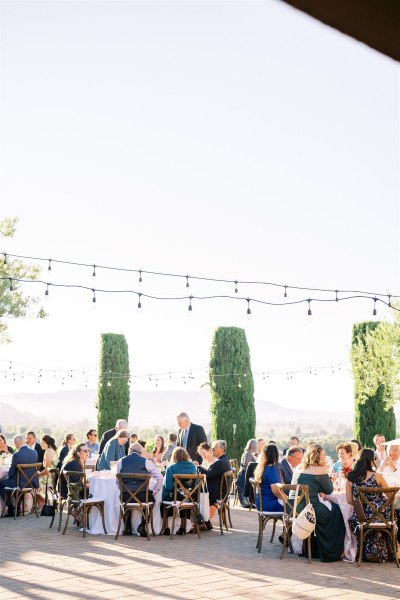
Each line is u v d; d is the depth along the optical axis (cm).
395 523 780
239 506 1389
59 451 1229
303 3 75
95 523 998
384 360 1886
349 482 782
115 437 1141
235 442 2166
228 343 2205
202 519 1000
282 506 852
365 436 1994
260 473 866
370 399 2002
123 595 614
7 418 19550
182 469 986
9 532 1000
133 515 987
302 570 733
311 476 796
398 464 958
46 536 962
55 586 646
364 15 77
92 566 744
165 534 991
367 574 714
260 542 849
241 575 705
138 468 966
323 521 781
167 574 706
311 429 15875
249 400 2191
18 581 666
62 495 1030
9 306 1934
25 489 1170
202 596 613
